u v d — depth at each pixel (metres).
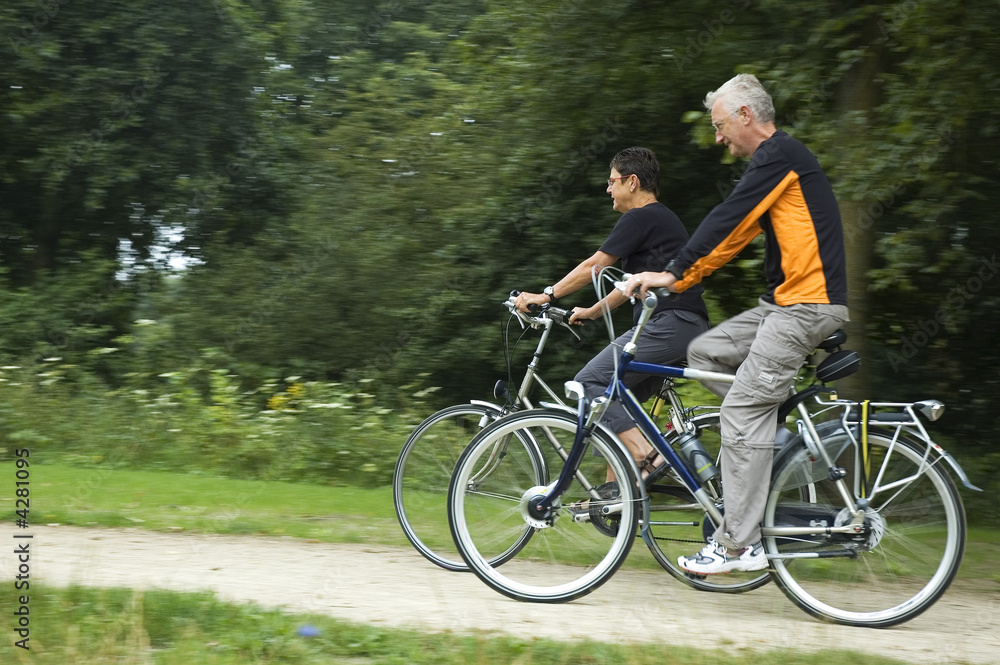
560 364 10.77
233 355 13.16
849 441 3.70
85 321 14.65
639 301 4.18
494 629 3.24
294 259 13.94
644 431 3.95
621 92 10.14
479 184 12.20
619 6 9.45
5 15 13.91
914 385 10.06
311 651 2.94
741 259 8.30
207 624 3.16
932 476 3.68
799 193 3.60
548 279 11.83
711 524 3.88
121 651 2.86
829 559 3.72
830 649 3.09
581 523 3.95
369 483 7.84
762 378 3.65
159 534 4.90
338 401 9.12
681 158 10.33
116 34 14.75
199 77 15.20
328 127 15.65
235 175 15.84
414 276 12.69
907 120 6.41
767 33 8.51
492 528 4.00
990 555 5.05
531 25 10.38
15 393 9.47
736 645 3.18
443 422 4.61
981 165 7.65
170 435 8.58
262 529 5.08
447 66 13.22
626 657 2.93
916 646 3.36
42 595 3.33
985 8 6.14
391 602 3.66
